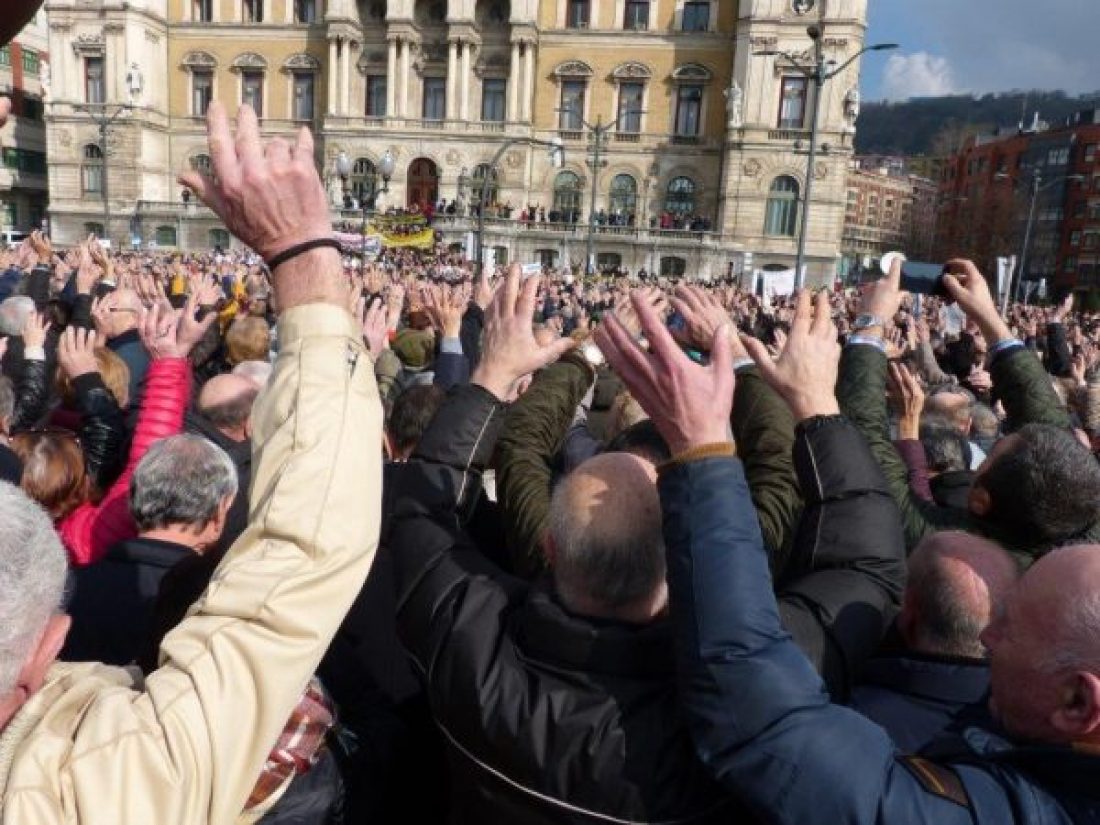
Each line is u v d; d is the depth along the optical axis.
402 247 38.44
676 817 1.86
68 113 56.75
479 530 3.04
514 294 2.81
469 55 54.50
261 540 1.62
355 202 49.22
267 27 56.69
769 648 1.78
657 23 54.50
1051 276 92.81
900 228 122.19
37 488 3.74
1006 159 100.31
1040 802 1.68
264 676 1.54
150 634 2.44
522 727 1.94
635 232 53.31
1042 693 1.80
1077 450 2.99
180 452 3.17
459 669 2.07
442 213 53.16
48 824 1.34
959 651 2.22
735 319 14.78
